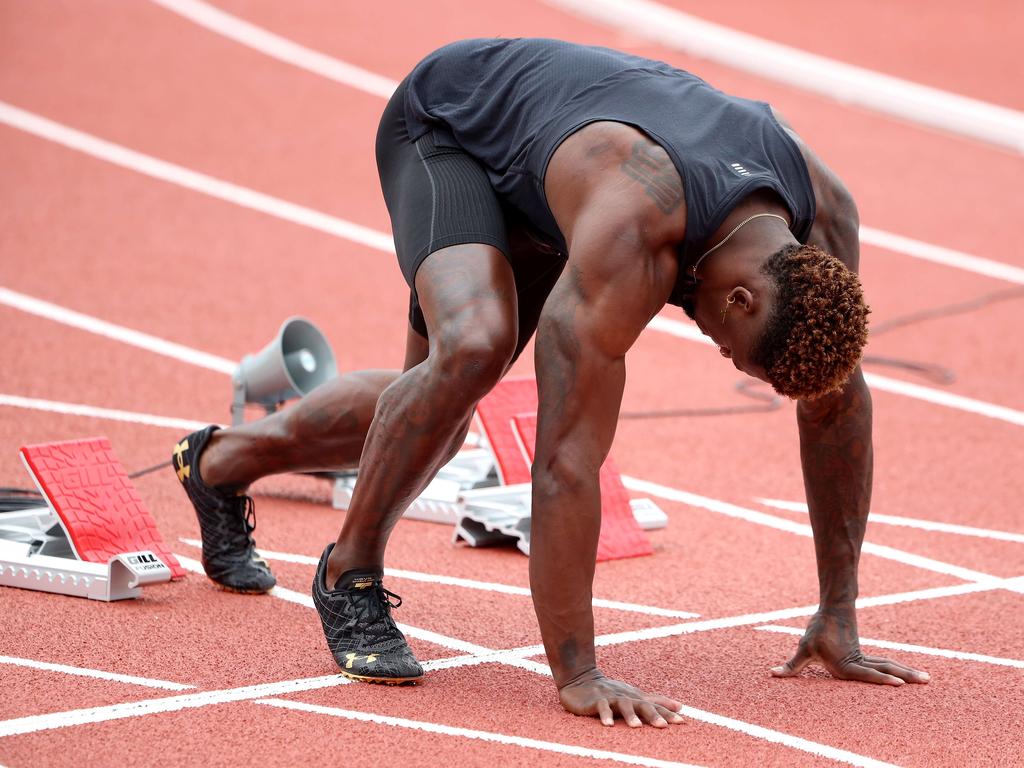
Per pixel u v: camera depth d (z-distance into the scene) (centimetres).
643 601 1808
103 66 5203
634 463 2488
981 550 2078
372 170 4497
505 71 1448
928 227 4331
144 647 1539
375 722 1350
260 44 5641
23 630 1573
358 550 1469
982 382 3111
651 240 1259
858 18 6856
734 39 6312
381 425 1391
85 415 2509
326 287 3509
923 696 1486
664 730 1352
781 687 1502
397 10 6253
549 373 1284
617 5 6688
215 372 2839
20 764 1221
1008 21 6881
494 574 1897
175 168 4334
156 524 2006
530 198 1378
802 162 1355
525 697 1434
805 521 2205
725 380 3078
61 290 3288
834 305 1220
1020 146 5262
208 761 1245
